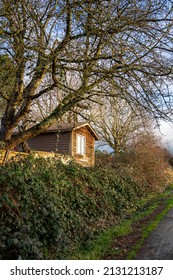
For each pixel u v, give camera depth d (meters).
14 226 5.58
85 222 8.26
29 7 6.46
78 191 9.49
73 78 8.98
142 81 7.61
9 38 6.68
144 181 16.89
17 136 8.74
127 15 7.10
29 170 7.68
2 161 7.79
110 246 6.70
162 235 7.42
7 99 8.62
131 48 7.00
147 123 14.42
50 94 8.38
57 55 6.88
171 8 7.08
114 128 26.38
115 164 18.22
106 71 7.48
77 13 6.80
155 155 20.03
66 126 18.70
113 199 11.24
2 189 6.26
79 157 18.92
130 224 9.02
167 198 14.23
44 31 6.96
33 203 6.55
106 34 6.73
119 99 8.29
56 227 6.38
